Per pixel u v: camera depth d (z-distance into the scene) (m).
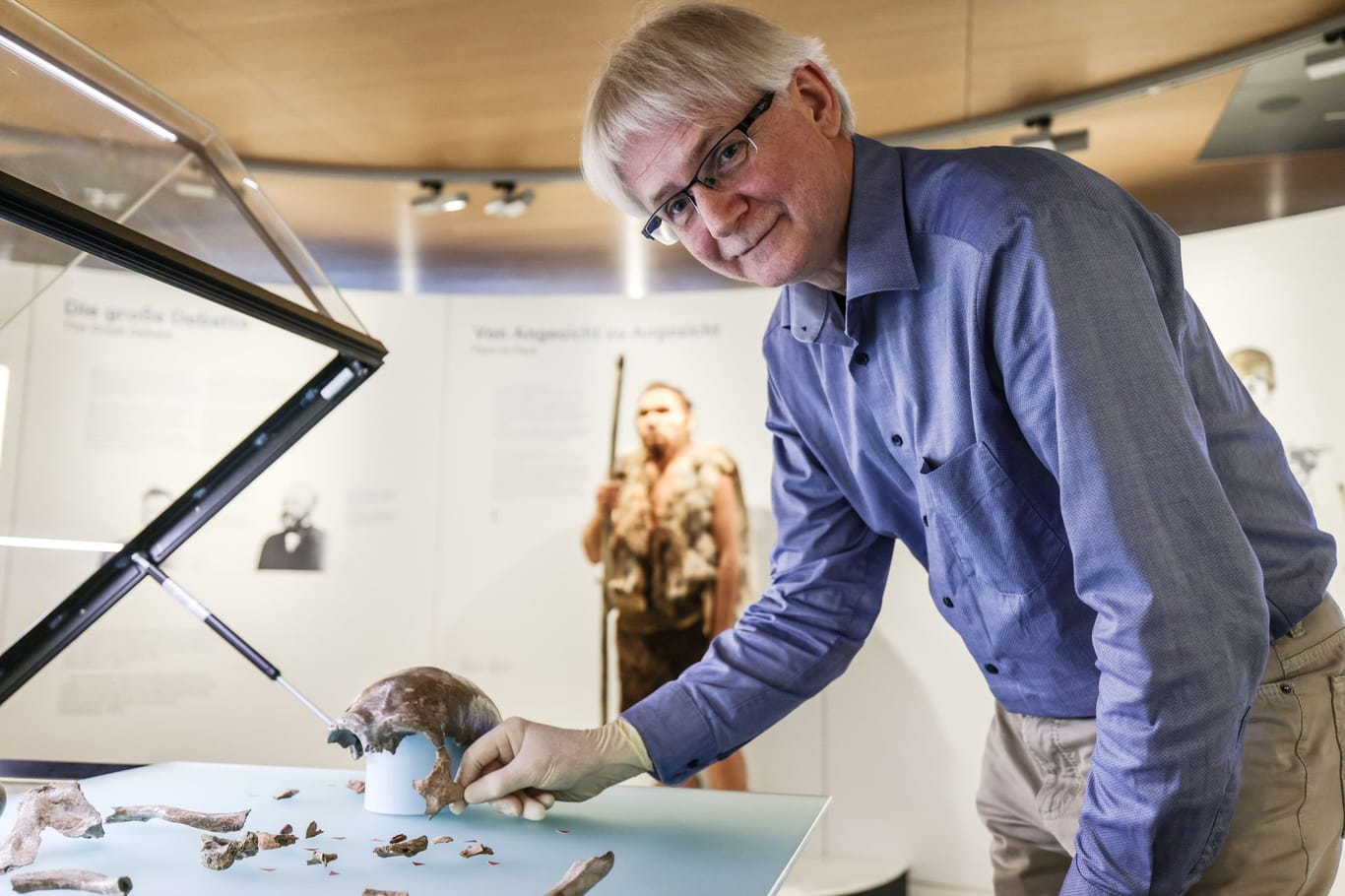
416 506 3.99
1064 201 0.99
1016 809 1.51
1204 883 1.10
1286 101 3.12
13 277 1.34
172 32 2.84
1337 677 1.14
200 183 1.29
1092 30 2.81
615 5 2.70
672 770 1.33
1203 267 3.34
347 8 2.72
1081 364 0.93
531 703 3.91
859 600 1.47
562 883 0.87
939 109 3.29
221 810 1.16
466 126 3.38
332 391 1.38
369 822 1.12
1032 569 1.15
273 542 3.91
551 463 4.00
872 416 1.28
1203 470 0.91
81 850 0.96
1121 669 0.89
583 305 4.06
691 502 3.91
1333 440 3.14
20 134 1.04
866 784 3.60
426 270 4.69
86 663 3.70
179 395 3.83
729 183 1.09
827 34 2.84
